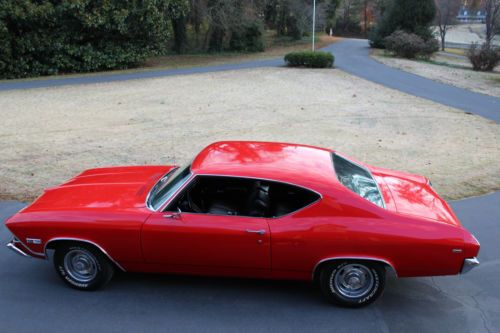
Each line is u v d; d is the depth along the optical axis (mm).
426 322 4148
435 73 26062
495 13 57344
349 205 4070
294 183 4148
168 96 18469
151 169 5391
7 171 8305
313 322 4094
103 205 4406
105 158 9305
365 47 43812
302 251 4086
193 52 40844
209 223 4141
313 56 28188
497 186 7848
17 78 26812
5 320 4027
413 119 13984
